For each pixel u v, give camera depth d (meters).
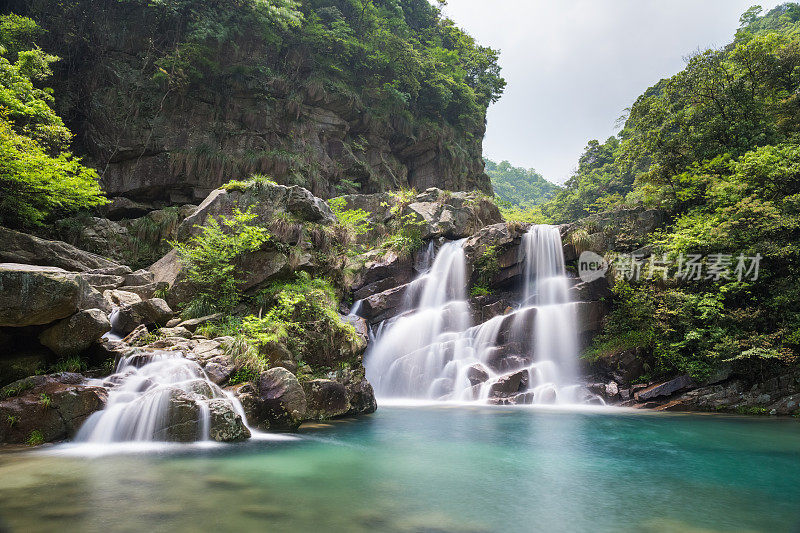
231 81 29.44
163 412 8.48
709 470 7.52
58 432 8.12
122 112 25.98
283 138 31.39
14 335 9.88
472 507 5.37
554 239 21.94
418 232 23.84
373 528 4.56
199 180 27.41
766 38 22.78
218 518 4.71
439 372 17.81
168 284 14.09
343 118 35.19
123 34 27.08
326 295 14.68
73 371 9.57
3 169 15.02
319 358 12.99
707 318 16.30
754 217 16.44
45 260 14.81
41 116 18.41
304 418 11.17
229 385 10.05
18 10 25.61
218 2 29.92
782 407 14.12
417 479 6.58
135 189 25.94
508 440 9.80
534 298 20.97
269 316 12.52
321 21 36.88
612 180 58.28
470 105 44.50
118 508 4.95
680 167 23.98
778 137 21.84
